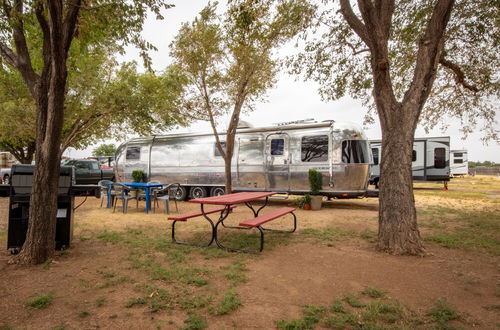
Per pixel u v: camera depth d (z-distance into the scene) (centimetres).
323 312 293
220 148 991
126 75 1420
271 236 616
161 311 296
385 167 509
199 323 269
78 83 1298
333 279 380
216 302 314
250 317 285
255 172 1140
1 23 447
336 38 766
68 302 314
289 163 1083
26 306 304
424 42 503
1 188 469
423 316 285
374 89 522
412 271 407
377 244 517
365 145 1007
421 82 503
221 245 531
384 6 514
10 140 2144
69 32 427
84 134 1800
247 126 1188
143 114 1445
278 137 1107
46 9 416
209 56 938
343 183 1000
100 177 1689
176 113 1094
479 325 270
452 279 379
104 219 819
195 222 777
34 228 428
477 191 1769
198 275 391
